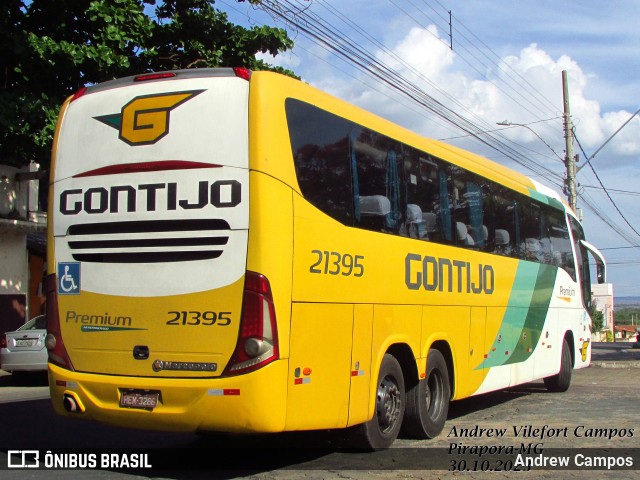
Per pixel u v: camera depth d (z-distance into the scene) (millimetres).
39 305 21484
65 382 6664
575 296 14695
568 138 26391
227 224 6141
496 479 6906
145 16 15625
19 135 14062
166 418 6176
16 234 20562
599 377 17609
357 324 7113
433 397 8969
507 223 11438
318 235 6609
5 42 14055
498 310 10828
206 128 6328
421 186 8758
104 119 6762
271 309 6012
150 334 6324
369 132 7707
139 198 6473
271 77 6414
